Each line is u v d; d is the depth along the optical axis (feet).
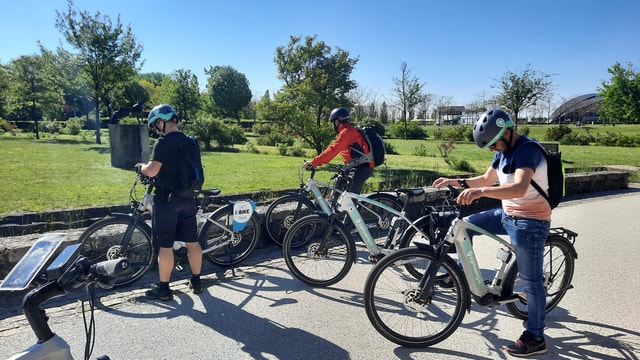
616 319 12.32
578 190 32.99
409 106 129.49
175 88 113.70
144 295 13.55
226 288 14.34
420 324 11.82
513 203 10.21
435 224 12.58
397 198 18.98
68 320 11.75
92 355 10.09
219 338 11.04
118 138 38.83
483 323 12.13
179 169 12.76
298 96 51.57
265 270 16.11
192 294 13.78
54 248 6.21
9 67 92.89
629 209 27.20
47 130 99.40
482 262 16.93
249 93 187.93
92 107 118.83
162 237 12.82
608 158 63.31
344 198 15.06
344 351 10.55
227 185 29.22
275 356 10.28
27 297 5.88
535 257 10.09
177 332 11.30
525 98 86.94
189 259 13.58
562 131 104.47
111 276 5.83
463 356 10.44
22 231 17.21
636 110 106.52
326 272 15.37
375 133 18.28
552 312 12.75
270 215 18.56
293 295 13.85
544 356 10.41
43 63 78.74
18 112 125.90
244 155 53.67
